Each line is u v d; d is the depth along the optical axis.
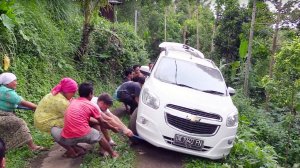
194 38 33.38
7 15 6.73
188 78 6.61
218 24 24.97
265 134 9.44
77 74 9.44
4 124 5.02
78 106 5.00
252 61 18.56
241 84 16.91
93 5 9.76
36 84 7.32
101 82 10.63
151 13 33.69
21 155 5.23
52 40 8.82
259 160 6.29
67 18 10.24
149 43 32.44
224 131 5.61
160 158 5.83
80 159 5.39
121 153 5.67
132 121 6.06
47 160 5.27
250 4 21.33
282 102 8.91
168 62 6.92
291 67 8.43
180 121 5.47
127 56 12.06
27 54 7.66
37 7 8.85
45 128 5.22
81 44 10.02
